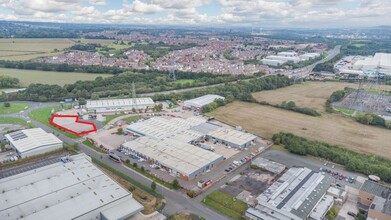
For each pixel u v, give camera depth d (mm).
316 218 95375
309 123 196125
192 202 107438
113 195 99688
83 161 125000
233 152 151125
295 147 149750
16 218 87188
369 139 169500
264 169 132000
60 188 103188
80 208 92062
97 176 111875
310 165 137500
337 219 98375
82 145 158250
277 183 114625
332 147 155500
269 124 194125
